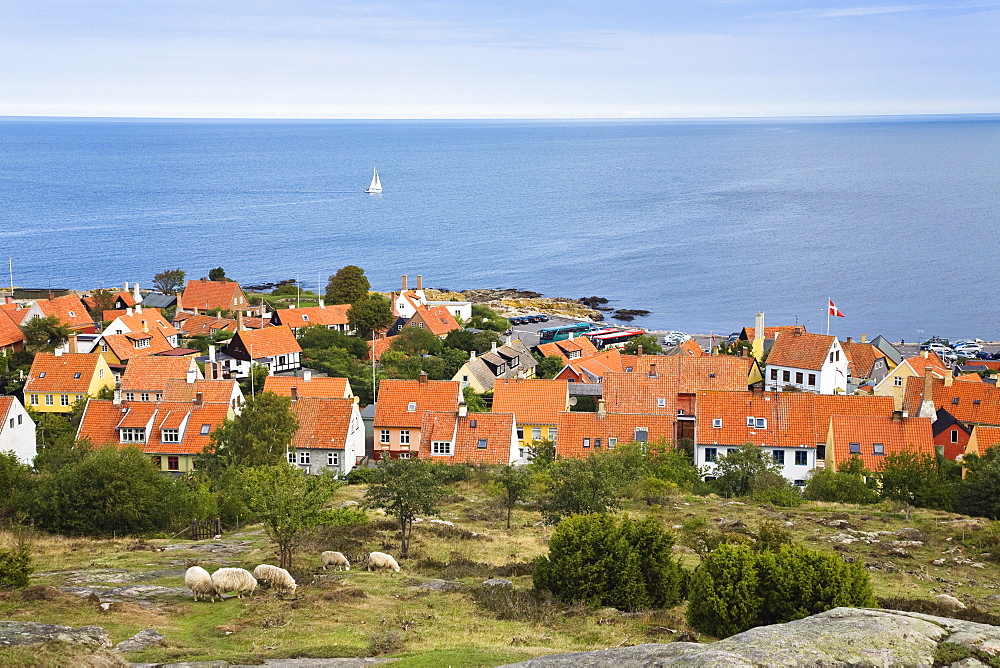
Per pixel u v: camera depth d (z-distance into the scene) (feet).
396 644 110.01
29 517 193.47
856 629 83.56
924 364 367.86
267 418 244.63
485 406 342.85
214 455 242.17
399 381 317.63
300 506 147.33
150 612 120.88
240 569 132.36
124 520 192.34
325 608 126.52
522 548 181.68
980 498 222.07
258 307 586.86
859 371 408.46
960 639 81.20
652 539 138.92
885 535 192.13
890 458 239.30
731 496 242.37
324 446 278.26
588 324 590.55
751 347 444.14
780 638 81.66
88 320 488.44
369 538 180.04
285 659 103.65
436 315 509.35
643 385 325.62
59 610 118.11
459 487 254.27
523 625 123.85
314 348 449.89
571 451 278.46
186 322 513.86
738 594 115.44
